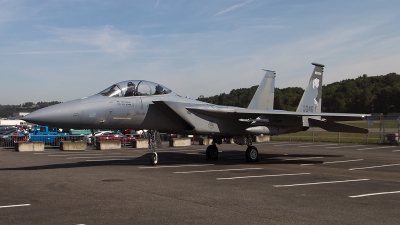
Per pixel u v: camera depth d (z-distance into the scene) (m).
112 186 9.12
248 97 72.50
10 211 6.47
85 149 23.22
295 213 6.48
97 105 12.68
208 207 6.89
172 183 9.65
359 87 119.62
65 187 8.95
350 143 29.64
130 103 13.52
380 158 17.50
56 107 11.91
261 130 16.05
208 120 15.33
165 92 14.87
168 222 5.83
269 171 12.45
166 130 14.77
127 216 6.18
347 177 11.09
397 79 118.12
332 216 6.29
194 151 21.70
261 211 6.60
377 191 8.69
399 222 5.94
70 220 5.90
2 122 69.12
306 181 10.21
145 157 17.58
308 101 20.28
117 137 29.39
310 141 32.34
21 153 19.88
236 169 12.95
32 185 9.22
